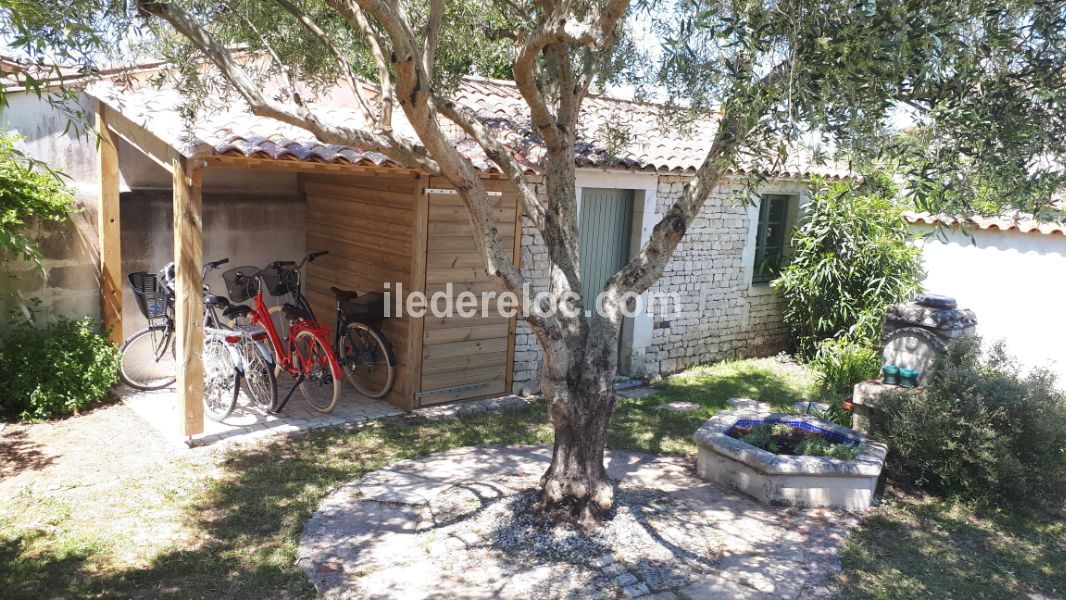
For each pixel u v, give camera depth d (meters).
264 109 4.26
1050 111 4.32
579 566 4.45
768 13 4.07
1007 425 5.86
